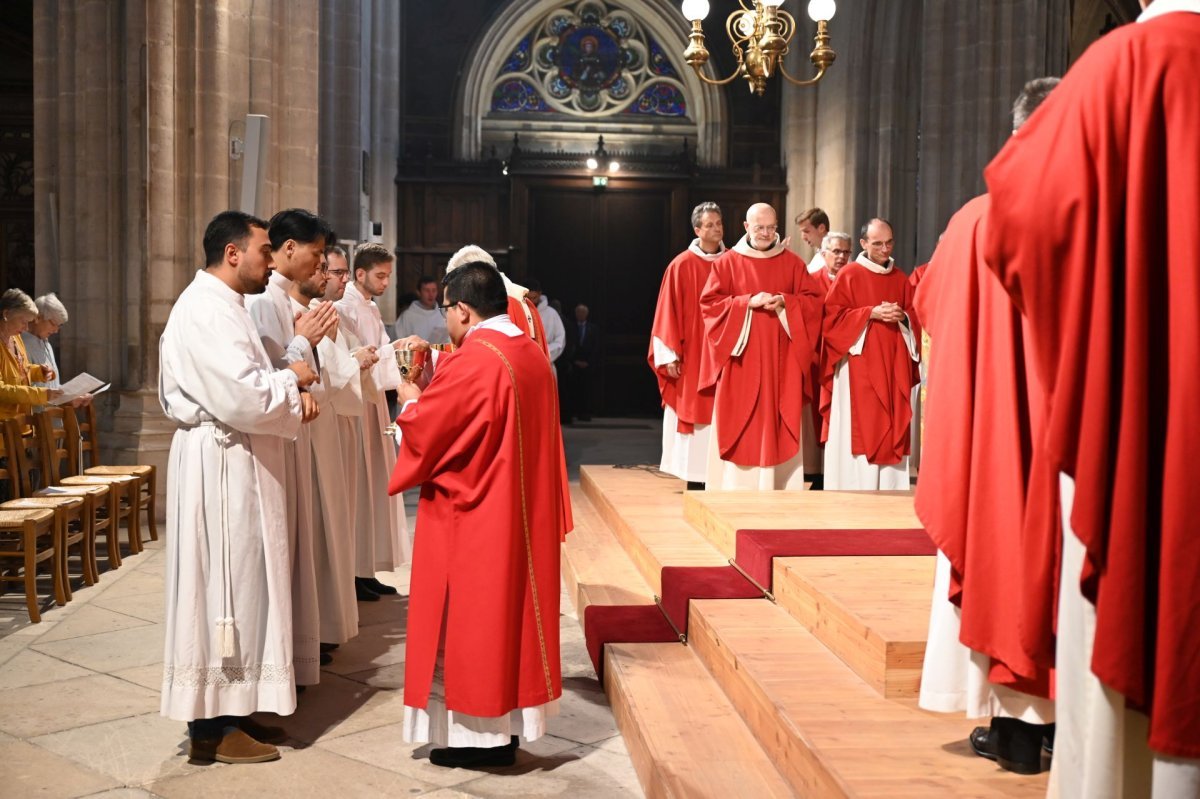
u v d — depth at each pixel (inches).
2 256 607.8
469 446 137.9
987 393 103.1
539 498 142.9
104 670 183.5
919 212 442.3
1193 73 64.6
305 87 348.8
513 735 143.7
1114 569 64.1
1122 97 65.6
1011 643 98.9
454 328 147.7
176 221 321.1
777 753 126.7
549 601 143.3
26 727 156.3
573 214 717.3
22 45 609.9
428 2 721.6
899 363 265.1
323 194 569.0
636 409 726.5
